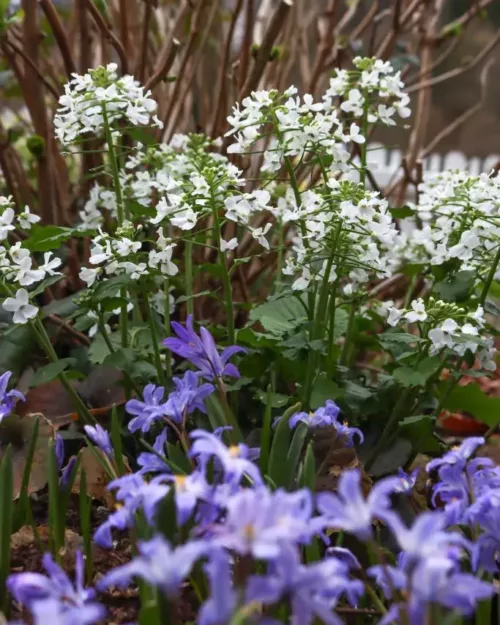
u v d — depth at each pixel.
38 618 0.27
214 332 0.58
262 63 0.68
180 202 0.51
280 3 0.65
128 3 0.82
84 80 0.56
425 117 0.89
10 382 0.57
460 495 0.39
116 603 0.43
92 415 0.55
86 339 0.66
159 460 0.42
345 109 0.59
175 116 0.76
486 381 0.84
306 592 0.30
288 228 0.75
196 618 0.40
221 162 0.61
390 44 0.77
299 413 0.47
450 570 0.36
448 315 0.50
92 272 0.52
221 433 0.44
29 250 0.54
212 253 0.72
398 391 0.56
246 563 0.32
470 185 0.55
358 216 0.50
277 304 0.59
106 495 0.51
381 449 0.55
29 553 0.45
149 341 0.59
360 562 0.45
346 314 0.63
